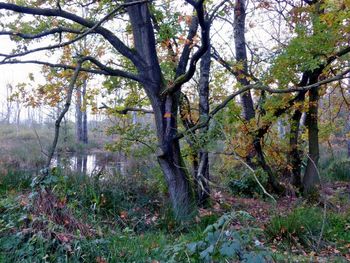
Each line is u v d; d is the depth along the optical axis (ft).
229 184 36.78
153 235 19.22
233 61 34.60
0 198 21.12
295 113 36.17
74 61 30.14
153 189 26.45
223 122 25.96
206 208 27.94
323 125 43.21
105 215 21.50
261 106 33.96
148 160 32.76
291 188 34.88
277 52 32.30
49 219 15.29
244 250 11.34
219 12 29.58
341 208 29.25
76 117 85.40
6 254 13.91
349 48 28.25
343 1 21.95
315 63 26.66
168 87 24.18
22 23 27.40
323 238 20.72
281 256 16.85
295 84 32.07
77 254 14.06
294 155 37.35
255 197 34.68
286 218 21.57
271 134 38.29
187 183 24.91
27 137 85.61
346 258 18.33
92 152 71.31
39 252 13.88
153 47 24.98
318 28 26.16
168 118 24.68
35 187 16.83
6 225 15.15
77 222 15.89
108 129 33.12
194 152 27.55
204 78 30.89
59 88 32.04
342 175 46.47
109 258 14.52
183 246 13.76
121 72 24.20
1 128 100.07
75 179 25.17
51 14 22.59
